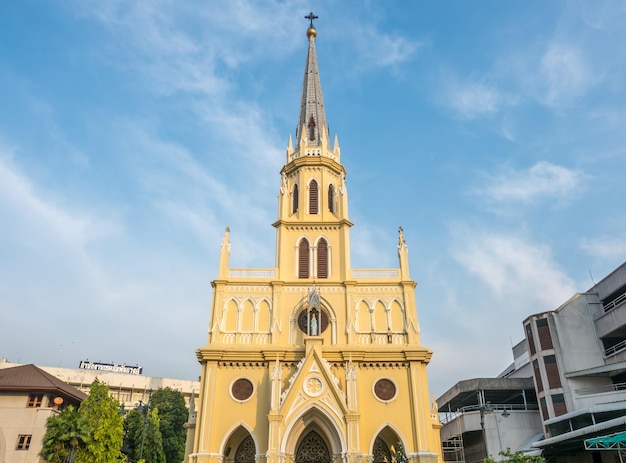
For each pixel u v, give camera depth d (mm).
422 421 39906
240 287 45594
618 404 42000
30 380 51438
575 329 59938
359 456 37250
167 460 71938
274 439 37781
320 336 41875
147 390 106750
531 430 60469
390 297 45500
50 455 37531
